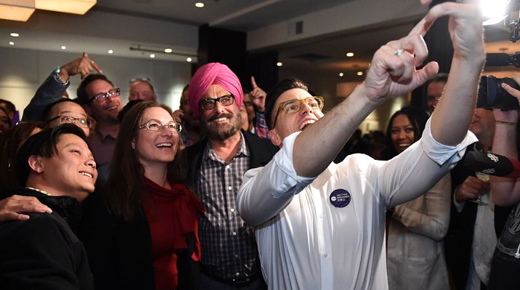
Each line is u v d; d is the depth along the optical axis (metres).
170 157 1.58
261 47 7.64
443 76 2.18
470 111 0.74
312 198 1.12
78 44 7.96
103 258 1.41
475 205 1.73
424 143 0.87
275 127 1.29
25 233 0.93
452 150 0.83
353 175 1.16
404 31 5.69
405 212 1.78
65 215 1.14
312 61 9.78
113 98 2.68
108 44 7.88
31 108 2.51
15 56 8.46
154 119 1.57
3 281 0.89
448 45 4.22
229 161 1.81
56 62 8.86
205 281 1.72
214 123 1.76
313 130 0.73
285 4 6.04
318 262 1.06
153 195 1.56
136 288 1.41
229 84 1.82
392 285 1.85
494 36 2.31
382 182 1.10
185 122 2.73
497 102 1.14
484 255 1.62
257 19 6.99
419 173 0.95
